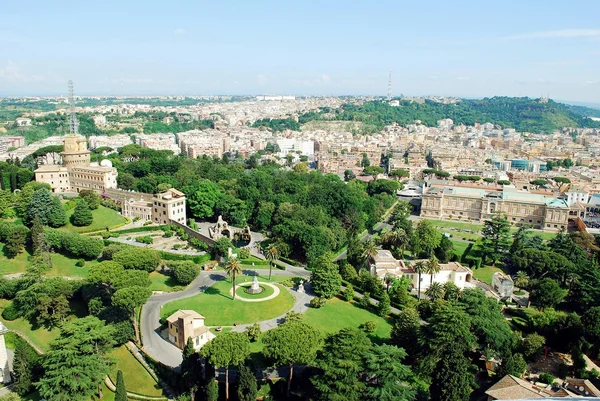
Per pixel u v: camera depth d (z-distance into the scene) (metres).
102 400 137.50
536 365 169.62
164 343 164.62
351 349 133.62
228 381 143.12
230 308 186.00
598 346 169.25
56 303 173.25
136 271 185.38
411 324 166.12
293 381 145.50
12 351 160.75
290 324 149.25
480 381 155.62
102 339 140.12
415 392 134.50
